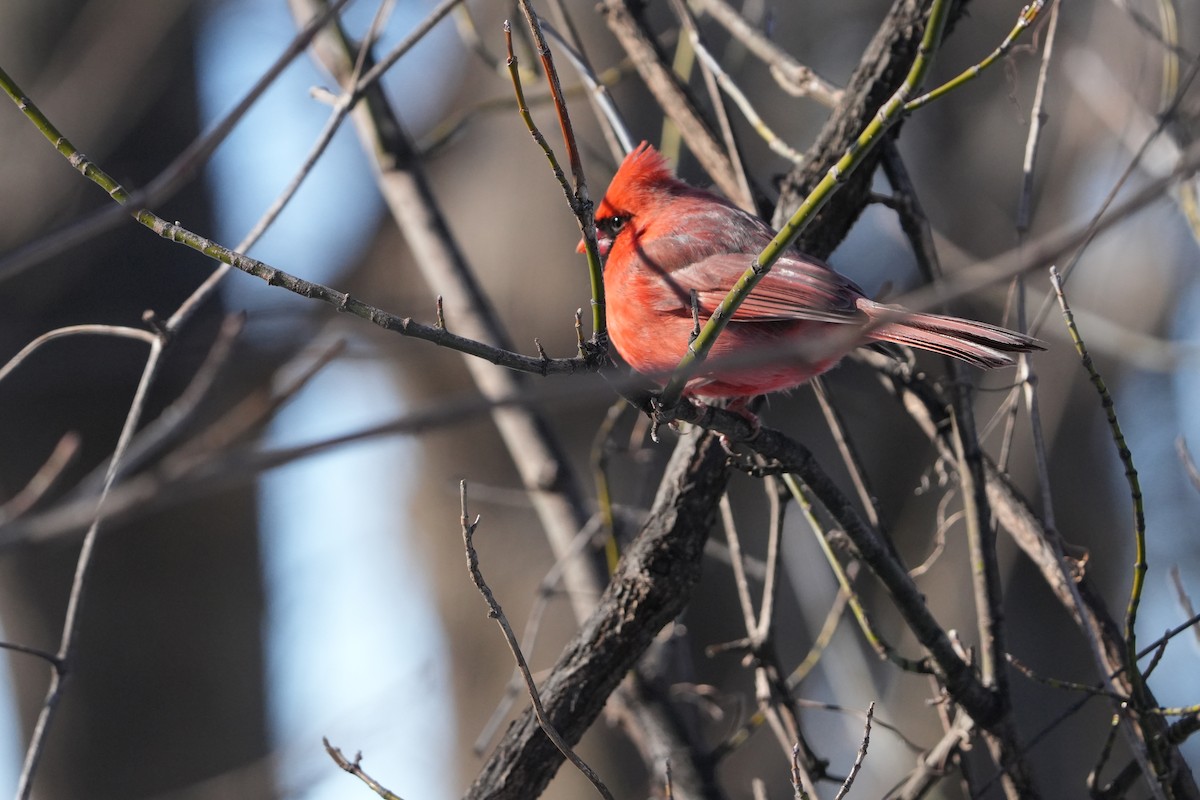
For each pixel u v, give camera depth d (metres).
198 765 12.34
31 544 3.86
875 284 15.98
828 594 10.15
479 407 3.96
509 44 5.16
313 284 4.93
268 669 13.01
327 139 6.82
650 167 8.37
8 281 11.95
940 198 16.67
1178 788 6.73
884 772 8.66
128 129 12.69
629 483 12.22
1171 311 14.78
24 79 12.60
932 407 7.81
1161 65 11.76
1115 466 14.69
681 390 5.59
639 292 7.99
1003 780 7.09
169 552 12.52
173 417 7.15
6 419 11.93
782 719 7.67
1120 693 7.07
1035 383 7.00
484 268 13.42
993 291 12.46
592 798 12.05
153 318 6.44
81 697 12.12
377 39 9.59
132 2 12.73
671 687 8.53
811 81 8.27
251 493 13.00
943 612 12.93
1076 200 15.71
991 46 16.86
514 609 12.90
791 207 7.80
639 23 8.63
